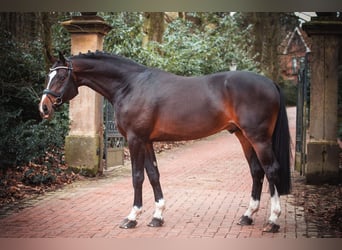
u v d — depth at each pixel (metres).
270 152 5.65
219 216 6.54
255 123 5.60
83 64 6.14
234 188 8.69
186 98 5.79
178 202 7.46
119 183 9.08
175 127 5.82
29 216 6.50
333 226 6.01
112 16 13.55
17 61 10.45
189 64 17.22
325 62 8.97
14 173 8.83
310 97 9.05
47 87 6.09
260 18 26.30
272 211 5.72
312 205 7.21
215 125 5.77
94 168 9.76
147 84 5.94
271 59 26.83
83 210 6.88
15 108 10.41
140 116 5.87
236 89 5.65
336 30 8.87
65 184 8.91
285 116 5.76
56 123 10.29
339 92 10.83
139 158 5.95
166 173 10.48
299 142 10.58
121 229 5.86
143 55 14.60
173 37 17.44
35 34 13.26
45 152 9.77
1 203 7.24
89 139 9.75
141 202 6.00
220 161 12.44
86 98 9.84
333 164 8.93
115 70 6.11
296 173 10.32
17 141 8.77
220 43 19.69
